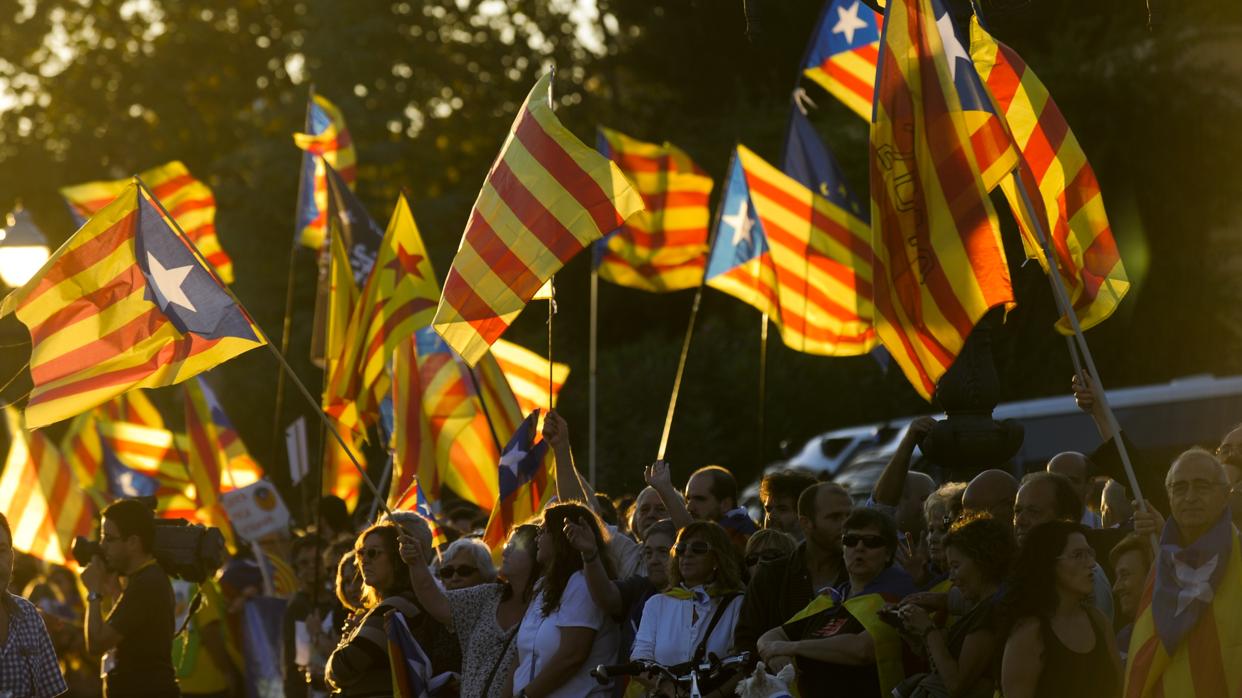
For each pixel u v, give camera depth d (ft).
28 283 110.63
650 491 115.24
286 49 505.25
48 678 106.73
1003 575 79.87
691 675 86.22
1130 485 86.84
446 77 477.77
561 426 110.32
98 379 110.93
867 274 149.89
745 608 94.63
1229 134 313.94
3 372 179.93
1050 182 101.55
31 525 179.22
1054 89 319.06
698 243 183.73
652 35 422.00
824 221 151.33
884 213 89.20
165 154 495.82
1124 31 332.60
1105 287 100.17
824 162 152.56
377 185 446.60
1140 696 73.61
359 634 106.11
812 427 335.67
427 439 152.56
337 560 136.26
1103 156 319.68
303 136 201.77
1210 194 315.99
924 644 83.66
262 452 407.64
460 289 108.99
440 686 105.40
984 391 104.68
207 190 207.21
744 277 156.66
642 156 183.21
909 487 104.78
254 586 158.40
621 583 102.58
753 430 339.36
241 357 407.23
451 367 155.22
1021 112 102.83
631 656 96.63
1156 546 80.23
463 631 107.24
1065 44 322.55
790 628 89.30
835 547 93.30
